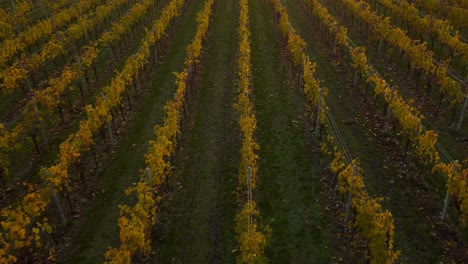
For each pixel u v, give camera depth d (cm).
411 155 1745
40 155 1888
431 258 1259
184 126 2097
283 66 2752
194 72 2566
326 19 3030
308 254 1303
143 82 2594
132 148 1923
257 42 3200
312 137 1931
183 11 4022
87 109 1767
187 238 1395
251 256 1059
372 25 2917
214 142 1950
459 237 1325
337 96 2312
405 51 2430
